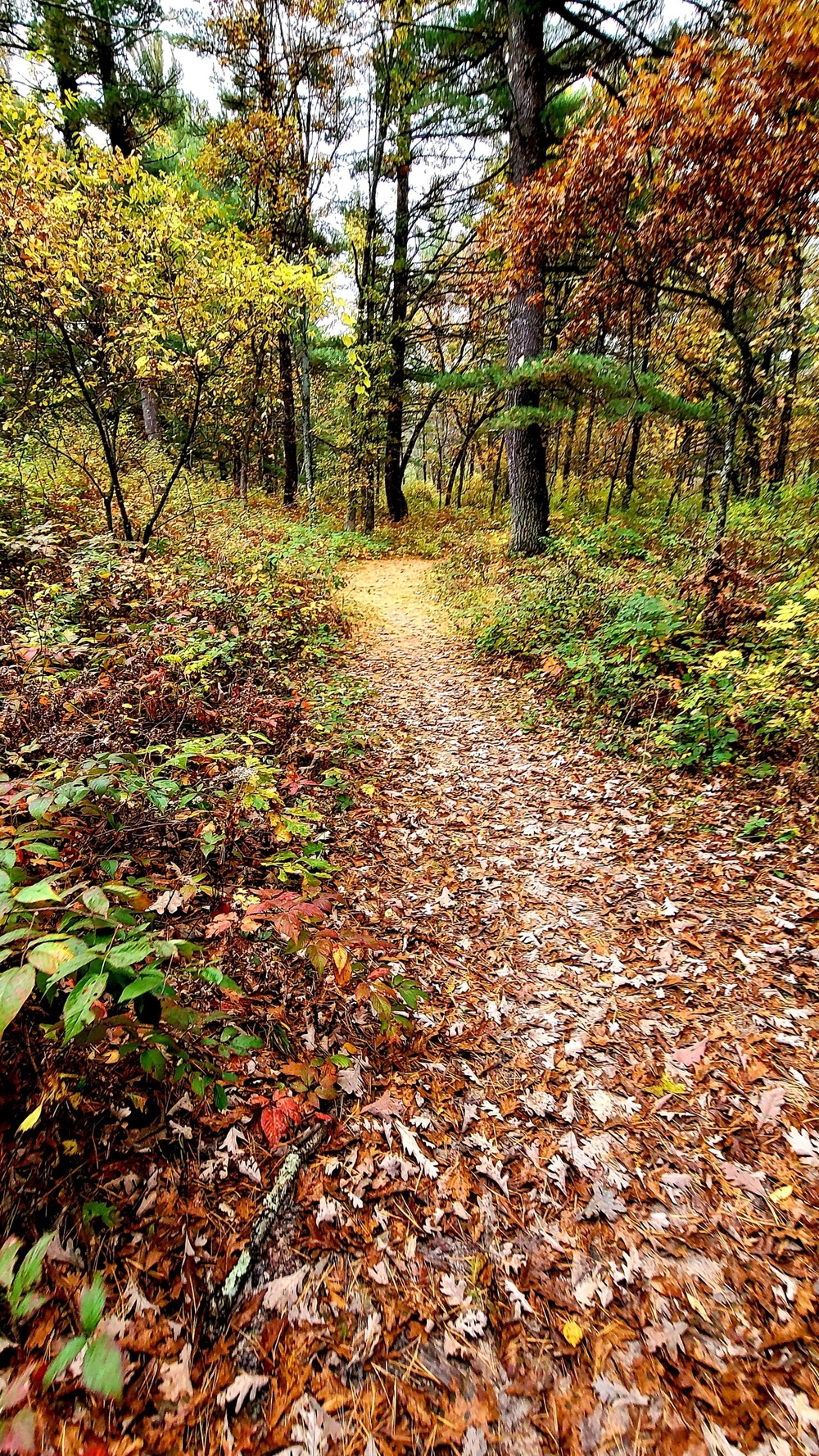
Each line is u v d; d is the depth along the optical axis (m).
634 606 7.18
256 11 15.53
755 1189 2.46
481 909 4.22
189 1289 1.98
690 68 6.59
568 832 5.09
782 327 13.11
